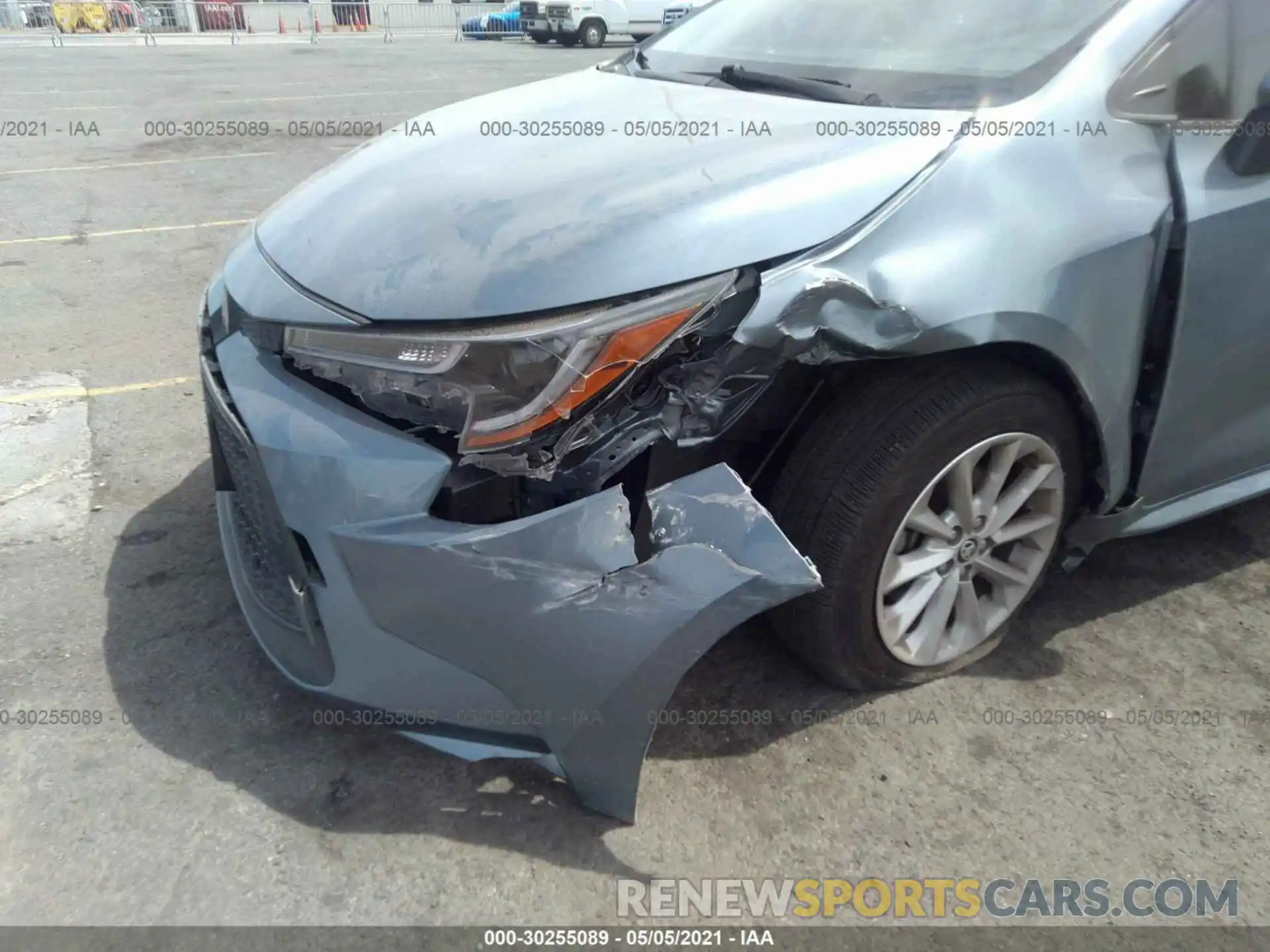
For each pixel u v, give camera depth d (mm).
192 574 2781
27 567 2795
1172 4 2227
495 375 1713
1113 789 2111
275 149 8969
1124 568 2842
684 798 2066
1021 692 2371
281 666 2098
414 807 2043
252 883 1876
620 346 1720
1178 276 2123
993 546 2266
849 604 2082
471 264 1837
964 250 1885
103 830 1981
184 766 2139
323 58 18094
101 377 4059
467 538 1711
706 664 2422
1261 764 2182
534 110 2660
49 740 2195
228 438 2043
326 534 1789
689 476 1762
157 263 5586
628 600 1717
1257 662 2479
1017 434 2109
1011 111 2074
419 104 11875
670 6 21047
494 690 1825
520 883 1887
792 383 1961
